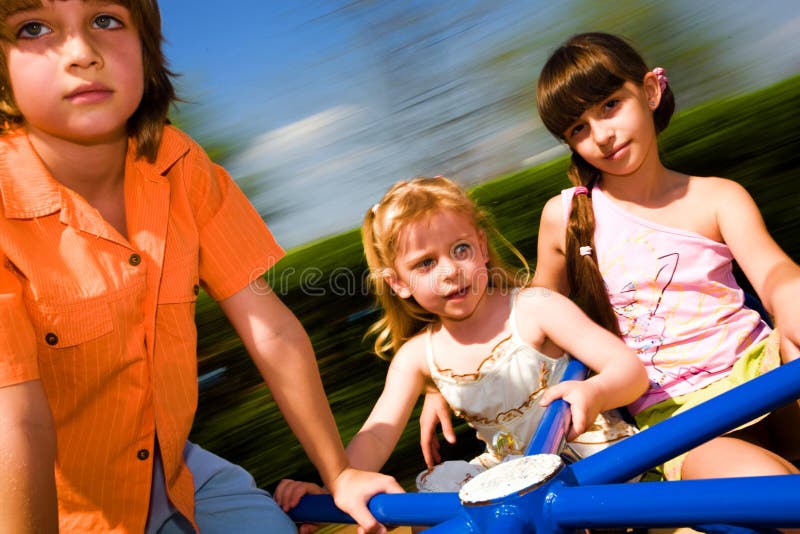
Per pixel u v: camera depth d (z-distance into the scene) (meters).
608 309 2.04
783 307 1.68
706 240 1.95
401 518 1.42
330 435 1.59
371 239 2.02
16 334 1.20
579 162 2.12
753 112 3.49
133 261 1.36
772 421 1.80
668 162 3.38
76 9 1.23
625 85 1.93
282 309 1.62
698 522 1.02
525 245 3.10
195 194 1.54
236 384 2.98
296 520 1.67
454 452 2.62
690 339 1.92
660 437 1.25
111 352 1.35
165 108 1.47
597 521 1.08
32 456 1.16
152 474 1.46
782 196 3.14
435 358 1.94
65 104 1.24
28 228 1.30
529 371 1.85
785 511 0.96
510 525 1.10
